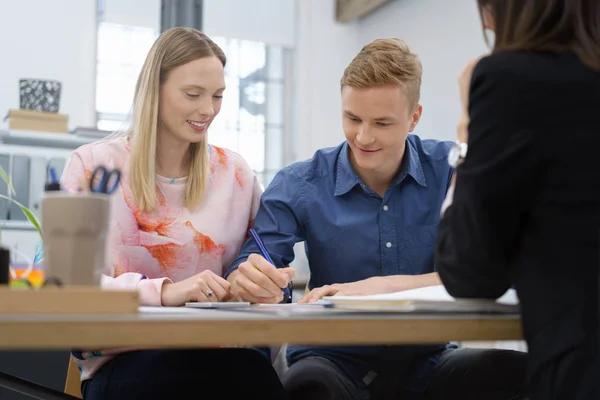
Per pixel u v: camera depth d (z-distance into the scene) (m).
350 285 1.60
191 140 1.83
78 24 5.24
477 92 1.04
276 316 0.89
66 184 1.73
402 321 0.93
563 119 1.00
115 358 1.57
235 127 6.09
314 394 1.62
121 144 1.87
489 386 1.56
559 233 1.00
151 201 1.80
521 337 1.01
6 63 5.03
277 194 1.95
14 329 0.76
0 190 3.61
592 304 0.95
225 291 1.56
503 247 1.07
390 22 6.07
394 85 1.75
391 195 1.92
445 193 1.94
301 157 6.21
